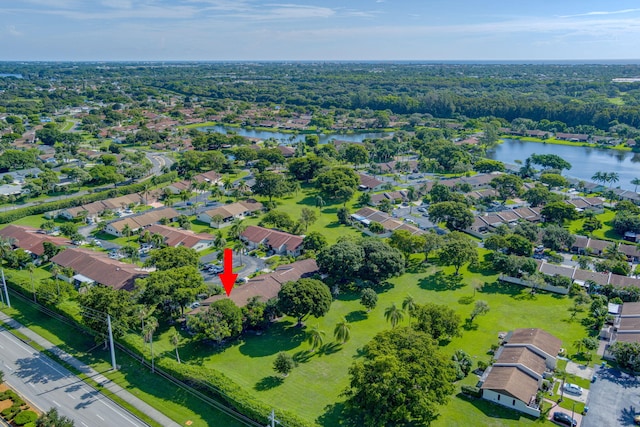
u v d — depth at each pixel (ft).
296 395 309.22
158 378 325.62
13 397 296.71
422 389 275.59
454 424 283.59
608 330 383.65
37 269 496.64
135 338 361.30
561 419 283.79
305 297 375.66
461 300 444.14
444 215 625.82
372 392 268.41
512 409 297.74
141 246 558.56
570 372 333.62
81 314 360.69
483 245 575.79
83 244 561.84
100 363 343.67
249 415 281.13
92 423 282.15
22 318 405.59
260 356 353.31
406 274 501.15
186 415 290.35
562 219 635.66
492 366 334.03
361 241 485.97
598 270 491.72
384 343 299.79
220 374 311.47
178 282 388.57
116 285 428.97
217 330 346.33
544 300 442.50
